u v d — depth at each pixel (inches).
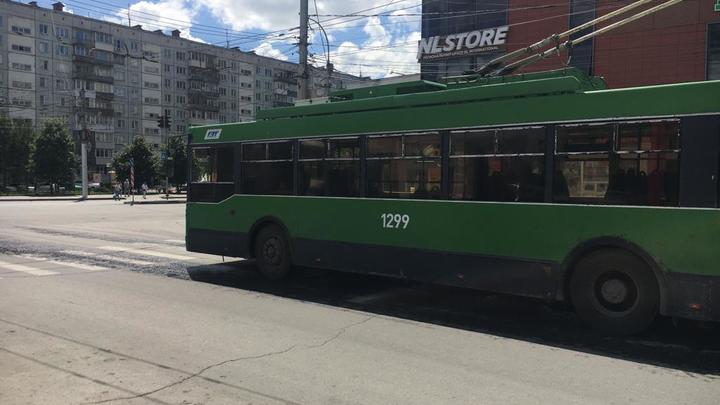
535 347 224.5
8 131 2477.9
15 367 190.7
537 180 259.0
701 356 213.9
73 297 311.9
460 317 276.1
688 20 808.9
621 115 236.4
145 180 2655.0
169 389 171.2
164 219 941.8
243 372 188.4
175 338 229.8
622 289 238.5
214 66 4111.7
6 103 2815.0
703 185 218.1
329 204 338.0
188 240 425.1
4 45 3129.9
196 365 195.2
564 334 245.0
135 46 3695.9
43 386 172.2
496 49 983.6
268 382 178.9
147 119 3769.7
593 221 242.5
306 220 350.0
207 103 4072.3
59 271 403.9
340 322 262.7
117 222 872.3
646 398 169.3
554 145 254.1
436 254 290.8
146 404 158.2
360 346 222.7
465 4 1029.2
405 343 228.1
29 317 263.3
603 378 187.3
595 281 245.4
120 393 166.9
